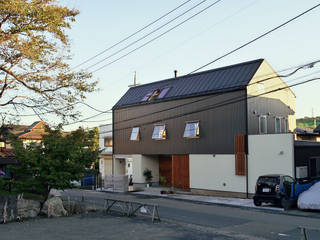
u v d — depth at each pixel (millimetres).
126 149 30844
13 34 13859
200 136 23797
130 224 13023
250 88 21406
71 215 15391
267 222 13227
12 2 12906
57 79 16031
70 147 15531
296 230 11680
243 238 10547
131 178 28703
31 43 14367
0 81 15180
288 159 18828
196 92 24328
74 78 16391
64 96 16359
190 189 24266
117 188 27156
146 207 17766
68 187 15531
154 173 29797
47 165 14977
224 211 16266
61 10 14906
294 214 14945
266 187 16703
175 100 25969
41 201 15695
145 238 10570
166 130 26688
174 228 12195
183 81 27172
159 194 24172
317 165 21500
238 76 22578
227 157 21953
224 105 22312
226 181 21922
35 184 14992
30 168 15086
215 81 23891
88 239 10453
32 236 10914
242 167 20844
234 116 21672
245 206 17562
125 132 31109
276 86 24047
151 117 28250
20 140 15680
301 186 17000
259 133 21828
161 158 30016
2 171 21438
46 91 16141
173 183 25969
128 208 15352
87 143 16734
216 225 12750
